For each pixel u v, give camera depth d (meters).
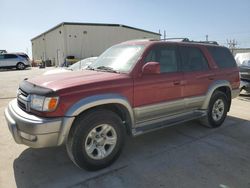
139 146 4.28
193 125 5.46
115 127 3.47
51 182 3.14
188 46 4.69
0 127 5.27
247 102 8.33
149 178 3.23
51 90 3.00
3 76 17.78
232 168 3.50
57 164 3.61
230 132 5.04
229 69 5.48
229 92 5.57
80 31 32.44
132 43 4.37
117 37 34.78
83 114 3.23
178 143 4.42
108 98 3.30
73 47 32.25
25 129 3.00
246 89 9.09
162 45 4.20
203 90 4.81
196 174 3.33
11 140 4.52
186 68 4.53
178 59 4.42
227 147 4.25
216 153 4.00
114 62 4.14
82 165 3.28
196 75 4.61
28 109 3.16
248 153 4.01
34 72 22.05
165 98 4.09
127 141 4.50
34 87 3.24
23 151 4.04
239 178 3.24
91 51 33.31
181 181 3.16
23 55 27.88
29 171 3.41
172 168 3.50
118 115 3.76
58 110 2.99
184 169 3.47
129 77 3.61
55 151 4.04
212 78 4.99
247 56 10.21
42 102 3.00
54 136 3.02
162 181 3.16
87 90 3.19
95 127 3.28
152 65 3.64
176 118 4.45
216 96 5.14
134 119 3.76
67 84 3.15
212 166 3.56
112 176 3.28
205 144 4.38
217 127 5.35
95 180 3.19
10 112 3.39
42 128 2.92
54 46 36.66
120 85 3.48
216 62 5.21
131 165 3.58
